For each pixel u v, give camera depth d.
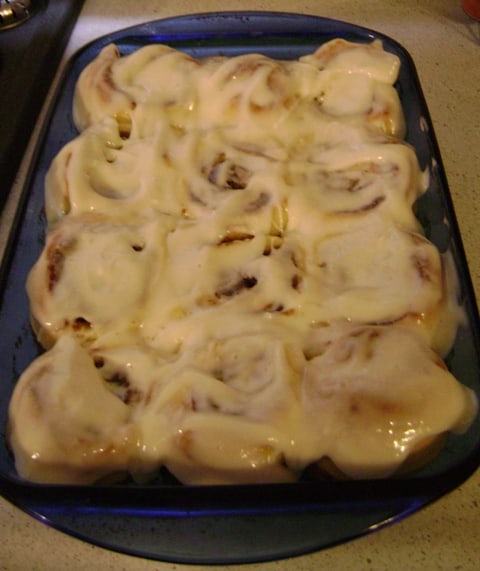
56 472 0.31
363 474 0.31
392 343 0.33
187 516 0.30
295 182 0.41
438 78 0.53
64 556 0.33
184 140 0.44
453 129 0.50
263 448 0.31
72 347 0.35
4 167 0.47
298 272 0.38
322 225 0.40
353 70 0.47
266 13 0.51
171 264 0.38
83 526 0.32
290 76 0.46
